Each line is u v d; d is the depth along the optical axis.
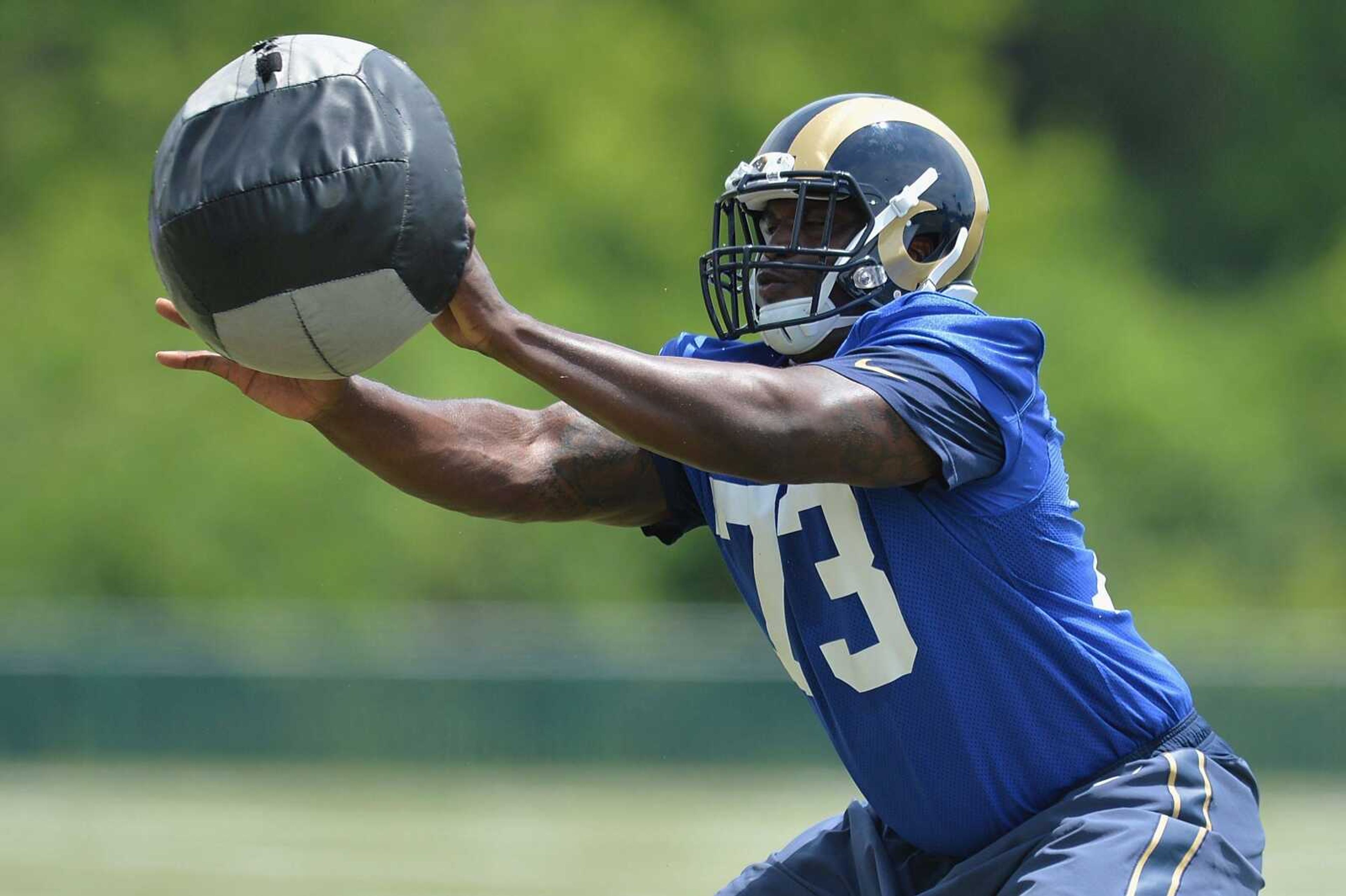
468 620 67.56
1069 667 11.68
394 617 69.75
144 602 70.69
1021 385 11.38
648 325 71.75
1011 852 11.76
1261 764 48.06
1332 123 94.69
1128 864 11.11
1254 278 93.12
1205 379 79.25
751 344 13.66
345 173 9.94
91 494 70.56
